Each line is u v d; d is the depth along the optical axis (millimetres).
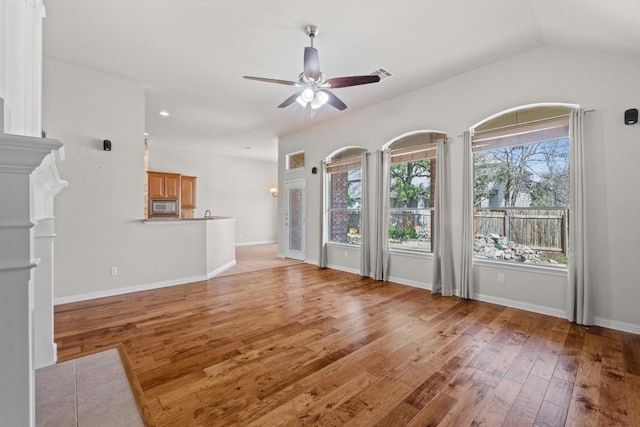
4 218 748
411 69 3863
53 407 1709
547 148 3469
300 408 1741
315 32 3010
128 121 4102
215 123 6117
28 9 1330
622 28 2414
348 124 5586
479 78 3836
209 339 2652
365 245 5188
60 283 3625
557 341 2637
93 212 3850
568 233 3273
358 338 2689
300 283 4719
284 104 3373
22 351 783
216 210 9375
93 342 2578
